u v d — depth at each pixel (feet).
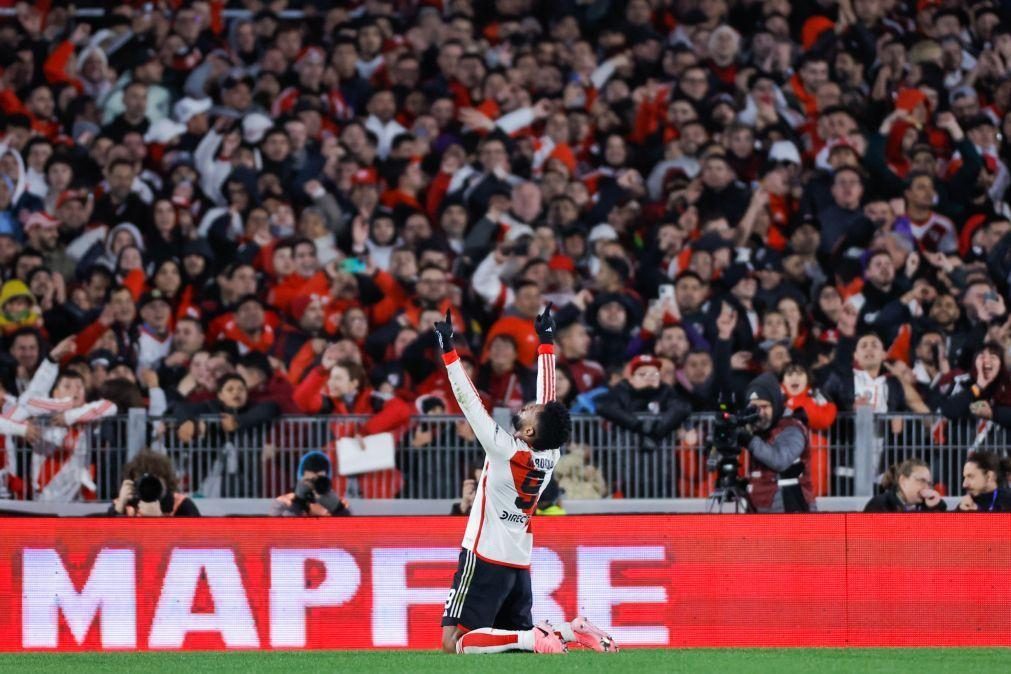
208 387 151.94
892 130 187.32
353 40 205.05
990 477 114.62
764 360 154.30
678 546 98.89
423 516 99.09
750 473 129.59
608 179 187.42
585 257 177.06
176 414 141.49
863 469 138.72
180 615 98.63
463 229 182.39
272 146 188.75
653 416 139.74
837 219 174.70
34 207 188.34
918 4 204.74
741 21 206.59
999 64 197.16
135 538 99.14
